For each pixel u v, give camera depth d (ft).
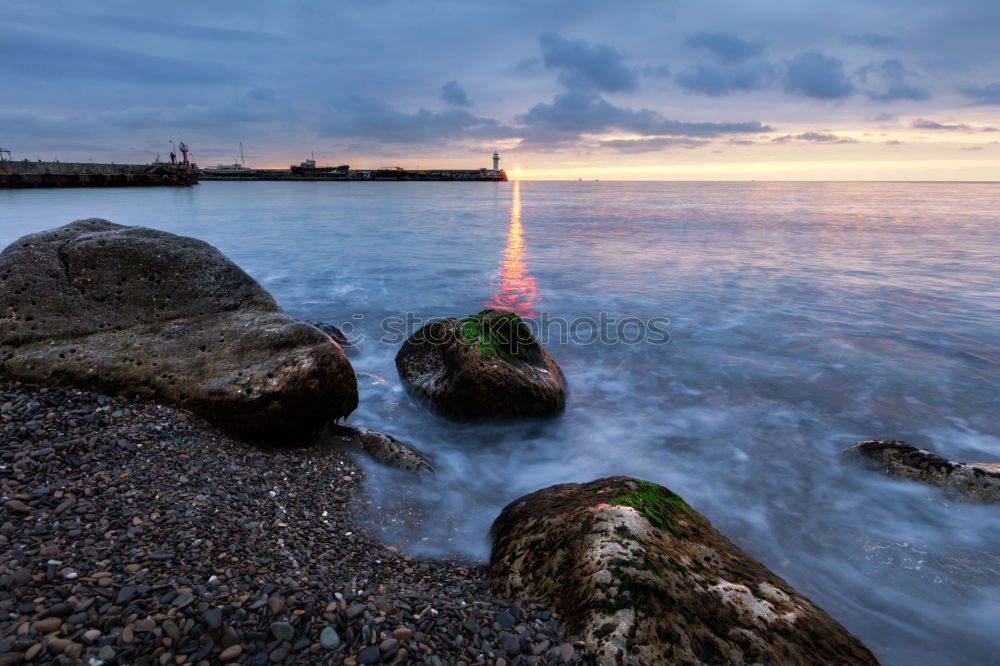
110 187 293.43
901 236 102.47
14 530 10.46
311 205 183.42
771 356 36.01
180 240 22.84
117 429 15.35
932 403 28.43
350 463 18.35
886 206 214.69
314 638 9.39
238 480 14.99
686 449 23.35
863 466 21.03
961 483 18.76
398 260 73.00
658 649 9.62
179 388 17.54
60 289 19.97
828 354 36.32
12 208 142.20
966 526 17.63
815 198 307.58
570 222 134.41
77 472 12.97
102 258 21.21
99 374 17.49
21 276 19.86
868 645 13.14
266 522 13.23
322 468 17.56
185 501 12.78
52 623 8.36
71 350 18.12
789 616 10.68
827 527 17.84
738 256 78.02
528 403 23.77
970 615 14.10
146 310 20.31
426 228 115.03
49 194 223.71
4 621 8.27
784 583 12.01
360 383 28.14
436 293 54.39
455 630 10.28
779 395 29.50
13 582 9.04
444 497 18.31
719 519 18.31
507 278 62.18
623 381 31.48
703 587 10.93
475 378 23.25
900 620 13.93
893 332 41.27
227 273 22.11
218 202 186.09
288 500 15.02
